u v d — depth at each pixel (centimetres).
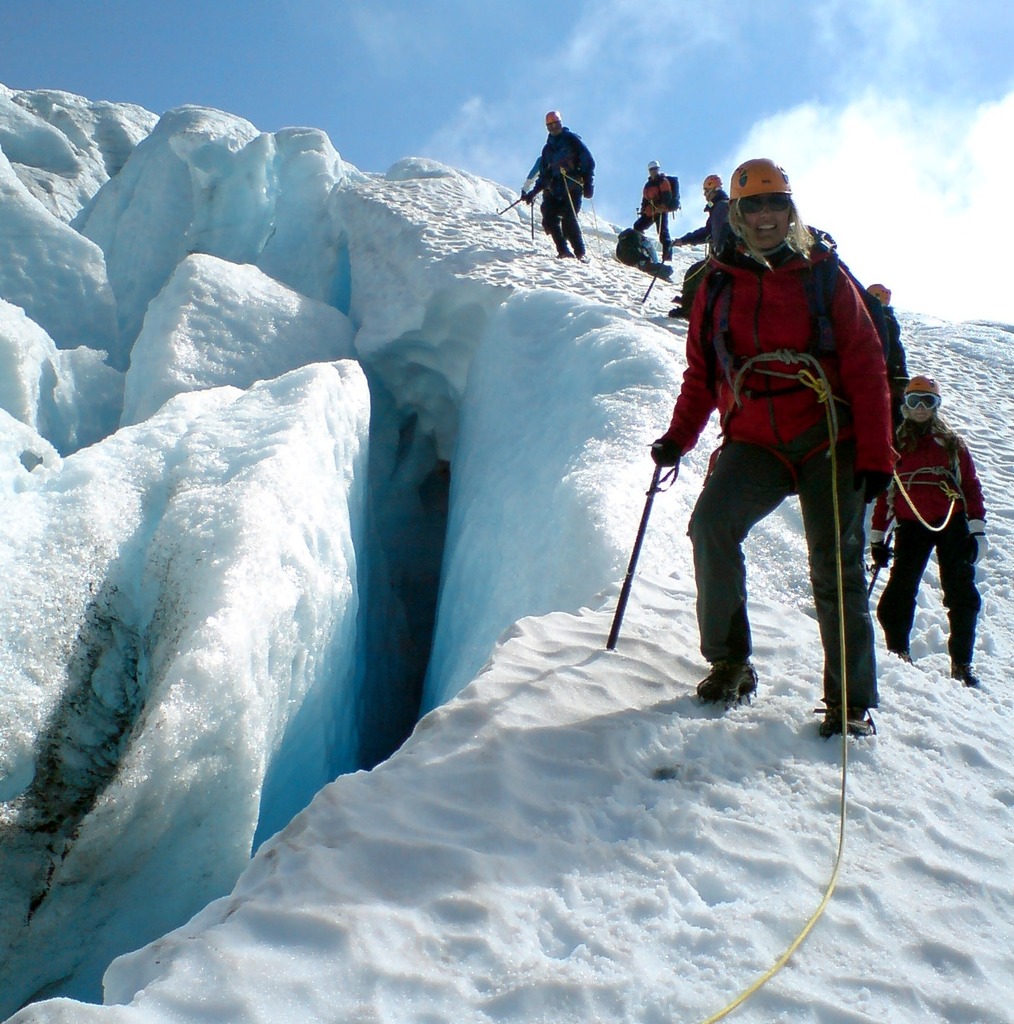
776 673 304
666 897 189
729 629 265
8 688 388
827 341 246
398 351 1109
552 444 708
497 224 1355
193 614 404
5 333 963
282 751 463
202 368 1003
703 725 258
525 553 599
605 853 203
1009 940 189
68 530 454
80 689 410
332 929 167
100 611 437
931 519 431
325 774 561
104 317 1363
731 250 259
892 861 210
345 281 1420
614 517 508
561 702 265
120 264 1558
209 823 372
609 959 169
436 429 1153
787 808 227
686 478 593
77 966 355
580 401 715
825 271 248
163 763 345
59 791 377
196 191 1526
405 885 186
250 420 558
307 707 496
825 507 253
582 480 559
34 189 2030
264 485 480
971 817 236
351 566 621
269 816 464
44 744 383
